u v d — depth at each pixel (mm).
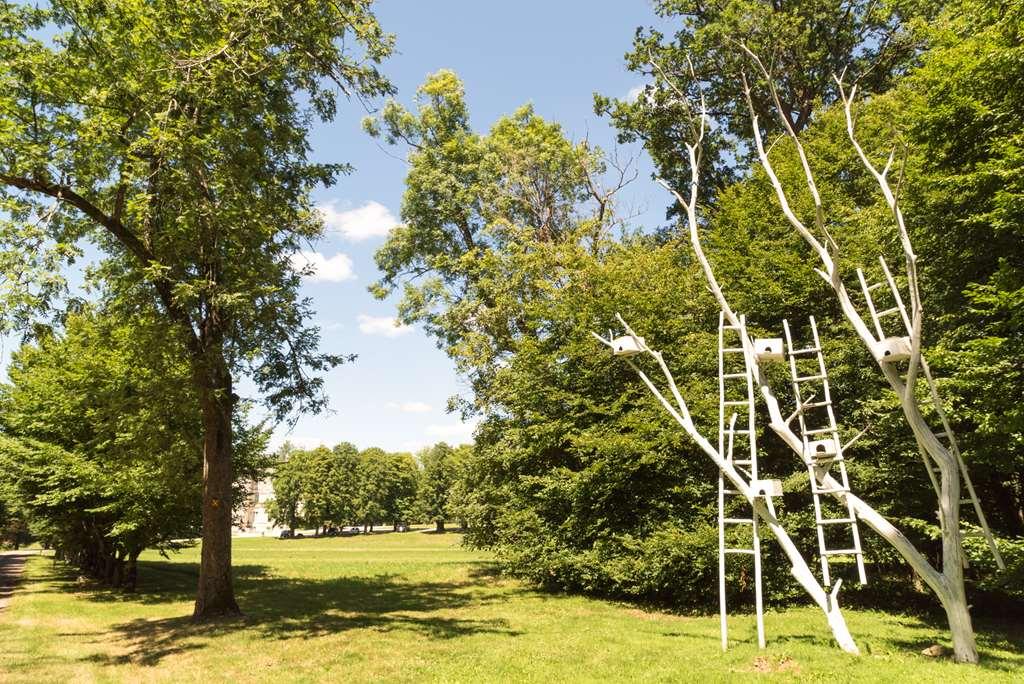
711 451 10922
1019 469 14742
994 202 11430
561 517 19500
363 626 13734
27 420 23781
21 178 13234
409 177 28062
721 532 10602
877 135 20828
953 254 14156
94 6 12789
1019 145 11484
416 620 14656
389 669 9812
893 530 9523
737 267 19812
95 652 11992
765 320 18844
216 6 13844
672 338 19406
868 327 16766
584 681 8648
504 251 25828
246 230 14258
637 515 17734
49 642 13133
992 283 12352
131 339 15047
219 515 15398
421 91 28672
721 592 10406
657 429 16906
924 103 13984
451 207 27828
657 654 10180
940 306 14547
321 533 105312
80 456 21719
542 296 23703
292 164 16797
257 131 15164
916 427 9484
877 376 16219
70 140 13234
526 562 19922
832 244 10297
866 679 7738
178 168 13344
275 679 9492
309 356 16812
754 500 10367
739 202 22203
